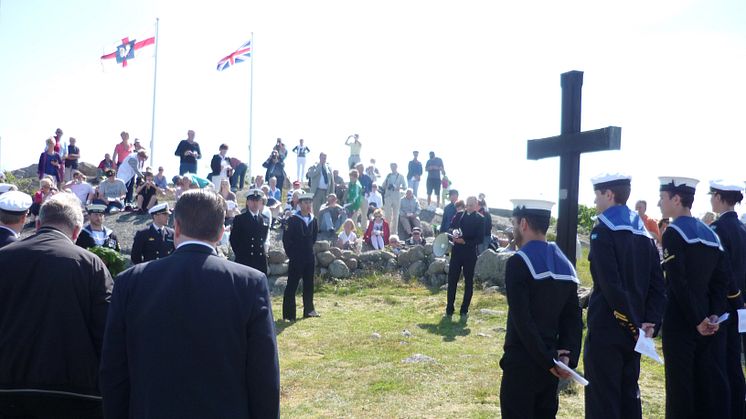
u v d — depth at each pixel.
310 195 10.60
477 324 9.94
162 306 2.55
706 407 4.92
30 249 3.52
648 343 4.04
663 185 5.01
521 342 3.89
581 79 5.93
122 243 14.72
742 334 6.18
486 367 7.16
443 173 22.56
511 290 3.81
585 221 24.20
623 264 4.24
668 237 4.93
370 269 13.78
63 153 19.86
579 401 5.96
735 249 5.34
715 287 4.92
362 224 19.00
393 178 18.66
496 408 5.75
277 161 21.56
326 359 7.80
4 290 3.45
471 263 10.60
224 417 2.48
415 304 11.81
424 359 7.51
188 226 2.75
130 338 2.57
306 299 10.68
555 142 6.01
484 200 14.92
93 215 8.60
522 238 4.08
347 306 11.77
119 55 24.09
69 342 3.48
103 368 2.59
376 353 7.98
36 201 15.92
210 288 2.59
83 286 3.54
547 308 3.85
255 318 2.63
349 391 6.39
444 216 15.18
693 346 4.91
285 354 8.16
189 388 2.48
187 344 2.52
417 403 5.93
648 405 5.91
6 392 3.42
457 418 5.47
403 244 16.06
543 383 3.85
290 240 10.45
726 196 5.45
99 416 3.62
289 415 5.71
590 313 4.43
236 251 9.70
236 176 22.83
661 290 4.38
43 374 3.43
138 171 18.28
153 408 2.46
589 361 4.32
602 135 5.46
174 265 2.65
